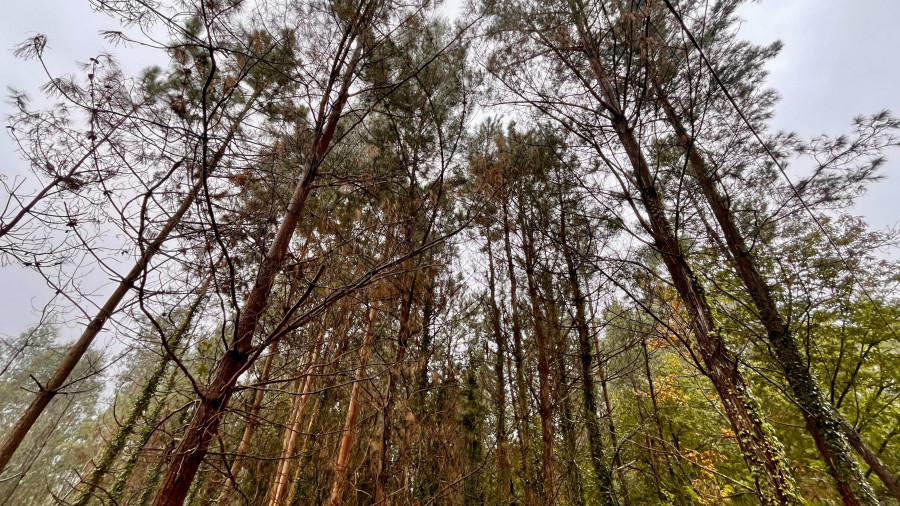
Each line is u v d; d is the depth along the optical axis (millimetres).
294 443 5289
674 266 4582
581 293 7152
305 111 3730
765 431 3824
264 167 3379
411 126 5281
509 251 7297
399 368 4555
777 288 6113
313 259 3197
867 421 6059
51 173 2721
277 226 3430
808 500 4574
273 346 3590
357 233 3688
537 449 6418
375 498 4117
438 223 6242
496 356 7891
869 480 5719
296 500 5711
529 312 6785
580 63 5602
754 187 5863
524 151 6855
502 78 5566
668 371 8023
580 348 6809
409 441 4570
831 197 5410
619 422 8023
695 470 6289
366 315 4727
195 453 2340
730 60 6645
